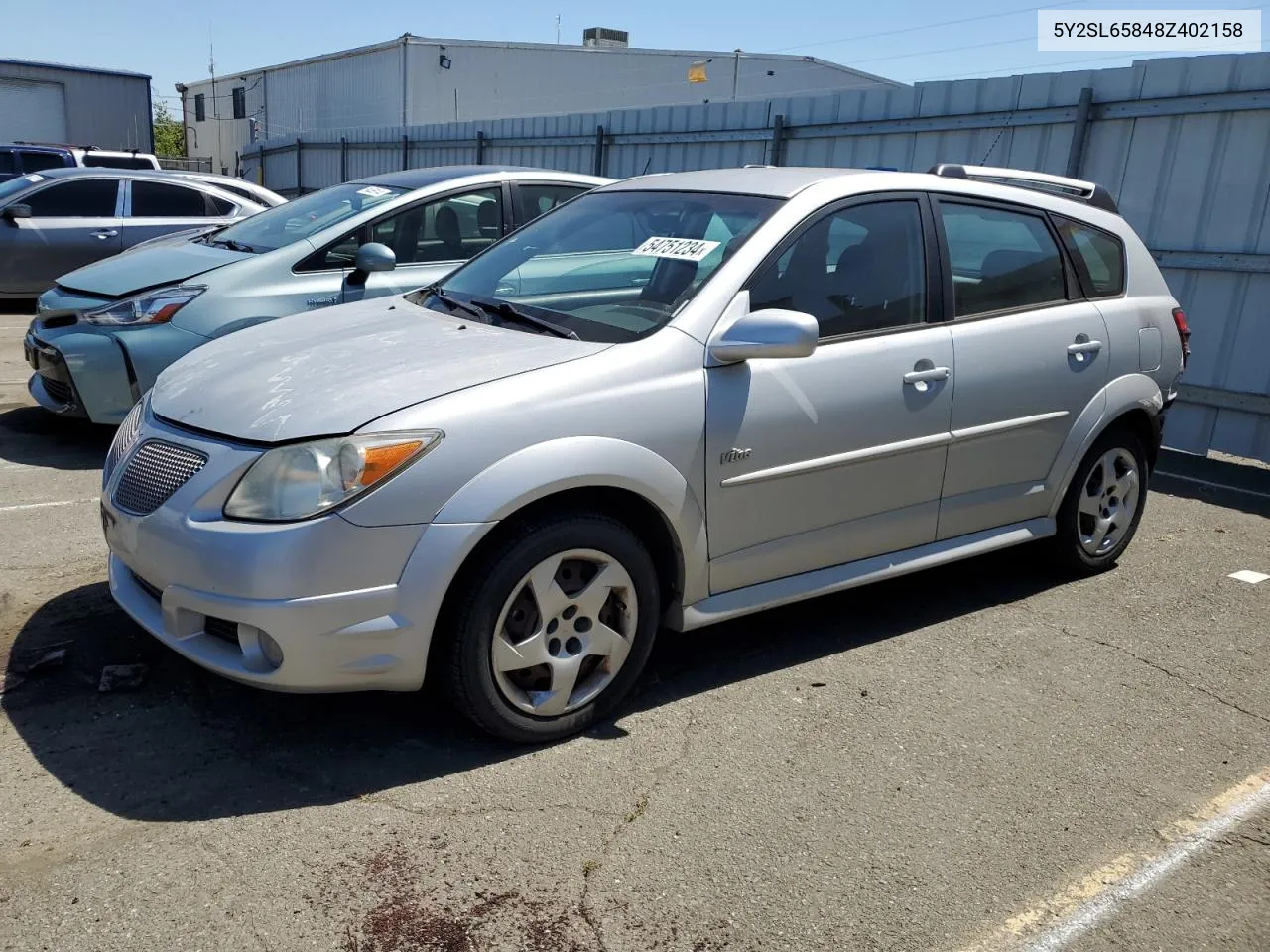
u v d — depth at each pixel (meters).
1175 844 2.90
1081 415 4.47
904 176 4.09
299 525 2.78
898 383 3.80
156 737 3.18
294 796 2.91
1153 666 4.00
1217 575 5.05
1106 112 7.77
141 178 12.14
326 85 32.25
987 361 4.09
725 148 11.29
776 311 3.29
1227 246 7.21
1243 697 3.79
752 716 3.49
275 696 3.44
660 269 3.67
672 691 3.64
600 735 3.32
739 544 3.53
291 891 2.53
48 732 3.18
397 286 6.23
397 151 19.19
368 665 2.88
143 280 6.08
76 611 3.99
